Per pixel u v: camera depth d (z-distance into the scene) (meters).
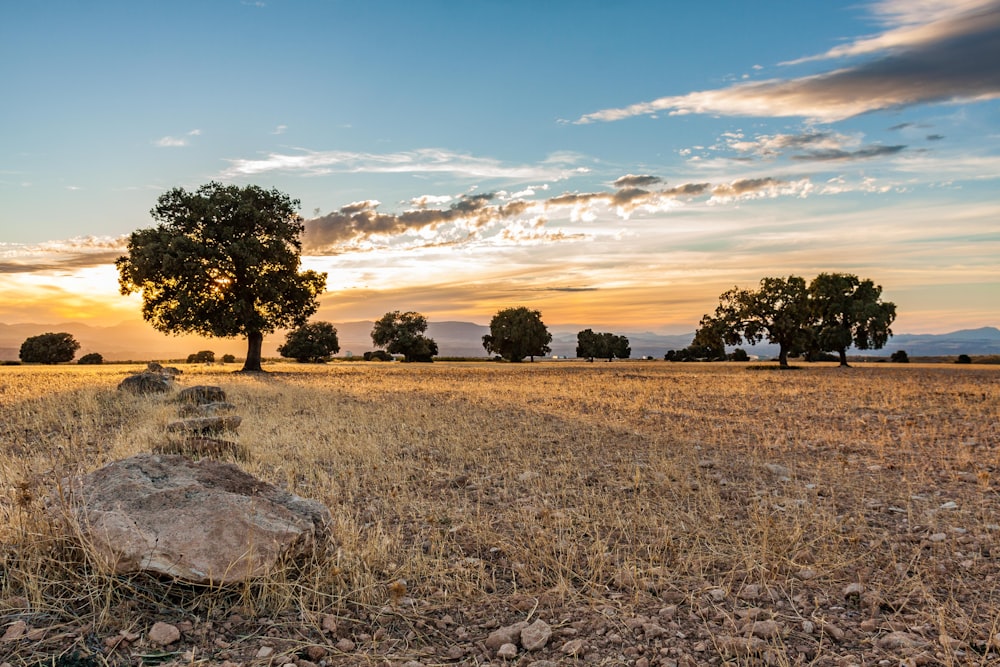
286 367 61.53
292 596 4.87
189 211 45.72
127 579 4.78
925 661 4.14
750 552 6.12
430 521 7.23
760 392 28.25
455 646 4.44
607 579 5.59
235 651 4.18
